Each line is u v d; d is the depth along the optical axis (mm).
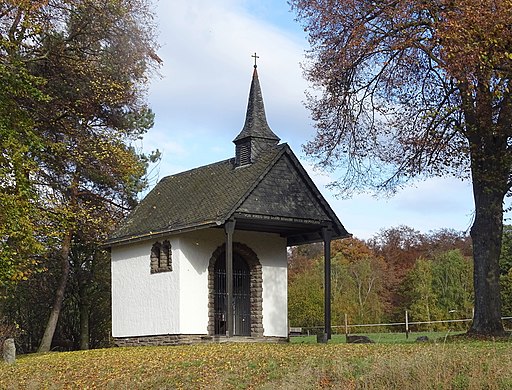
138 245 32031
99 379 18328
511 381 13281
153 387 16828
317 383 14852
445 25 19672
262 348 21344
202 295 29734
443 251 63719
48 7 26281
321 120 25578
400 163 24891
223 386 15844
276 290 31891
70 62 28172
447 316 52594
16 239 21922
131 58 29047
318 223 29672
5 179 22156
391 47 21750
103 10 27516
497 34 19406
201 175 33219
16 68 24125
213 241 30391
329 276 29516
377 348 18938
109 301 42656
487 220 23328
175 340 29078
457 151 24188
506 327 38594
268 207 28562
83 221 32562
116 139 30297
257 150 30625
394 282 59125
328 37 23828
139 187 38438
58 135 29422
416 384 13617
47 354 27734
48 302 40750
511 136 22328
